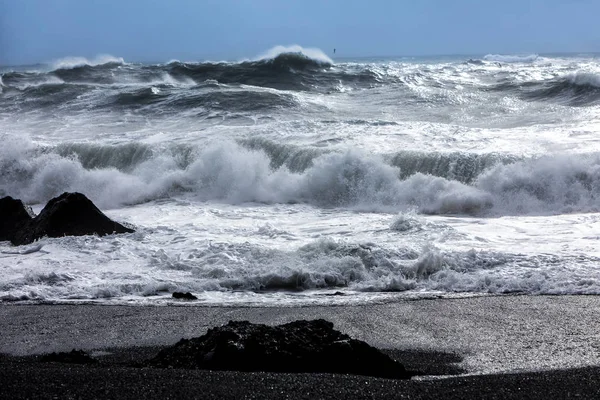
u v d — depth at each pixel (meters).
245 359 8.48
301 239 19.03
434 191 24.66
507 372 9.12
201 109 40.06
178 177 27.67
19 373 8.02
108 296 14.47
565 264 15.70
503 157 25.52
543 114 36.06
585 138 28.53
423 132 30.72
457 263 15.80
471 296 13.95
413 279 15.27
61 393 7.26
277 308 13.31
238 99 41.22
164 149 29.55
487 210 23.77
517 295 13.90
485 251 16.58
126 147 30.17
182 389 7.41
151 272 15.95
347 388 7.58
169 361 8.77
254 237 19.31
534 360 9.85
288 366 8.49
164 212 24.27
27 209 21.03
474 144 28.25
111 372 8.05
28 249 17.78
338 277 15.41
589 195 23.64
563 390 7.77
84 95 45.09
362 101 42.59
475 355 10.21
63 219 19.23
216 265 16.17
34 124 38.91
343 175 25.83
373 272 15.66
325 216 23.12
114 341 11.24
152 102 42.50
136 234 19.11
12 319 12.67
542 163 24.78
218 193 26.88
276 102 40.72
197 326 12.05
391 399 7.33
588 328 11.44
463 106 39.69
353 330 11.77
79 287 14.86
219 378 7.80
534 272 15.05
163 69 57.00
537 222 21.05
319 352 8.65
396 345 10.88
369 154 26.52
